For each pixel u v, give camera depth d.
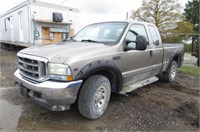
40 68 2.64
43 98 2.58
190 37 19.92
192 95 4.52
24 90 2.95
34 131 2.67
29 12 11.08
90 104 2.84
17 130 2.67
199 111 3.58
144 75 4.22
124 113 3.34
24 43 11.95
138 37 3.20
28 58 2.81
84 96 2.81
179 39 19.66
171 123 3.07
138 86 3.94
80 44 3.31
